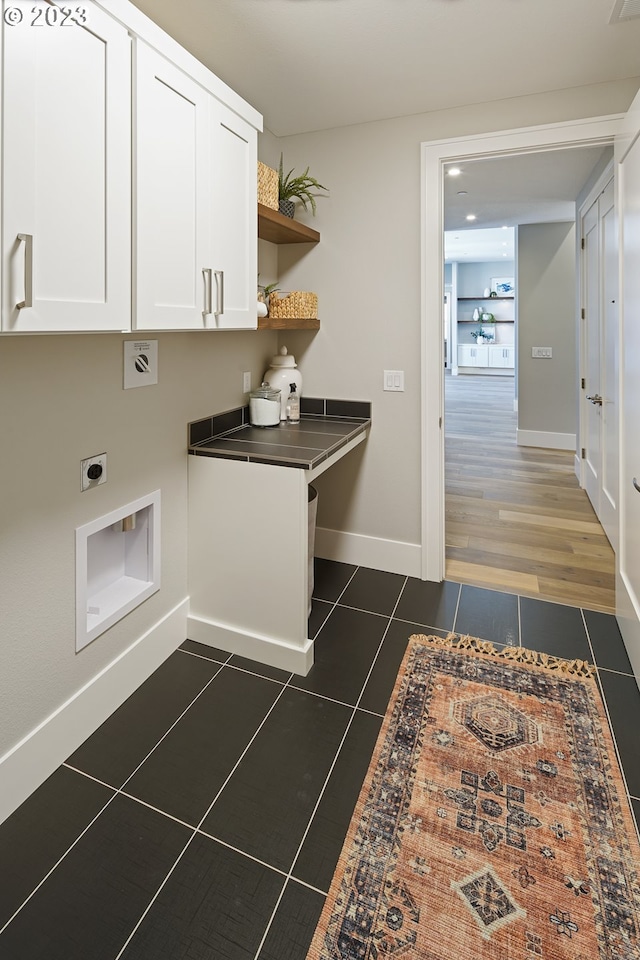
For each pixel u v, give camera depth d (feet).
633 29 6.14
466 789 5.04
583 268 14.20
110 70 4.11
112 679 6.03
